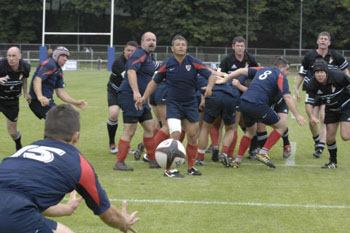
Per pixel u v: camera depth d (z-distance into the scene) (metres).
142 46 15.02
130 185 13.12
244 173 14.90
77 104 16.62
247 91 15.12
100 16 114.00
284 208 11.17
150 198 11.87
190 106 14.13
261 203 11.55
